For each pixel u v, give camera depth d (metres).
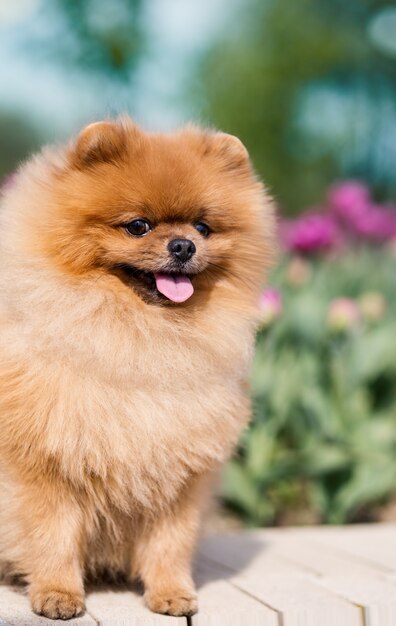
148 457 0.90
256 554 1.08
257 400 1.32
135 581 0.98
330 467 1.31
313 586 0.98
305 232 1.63
